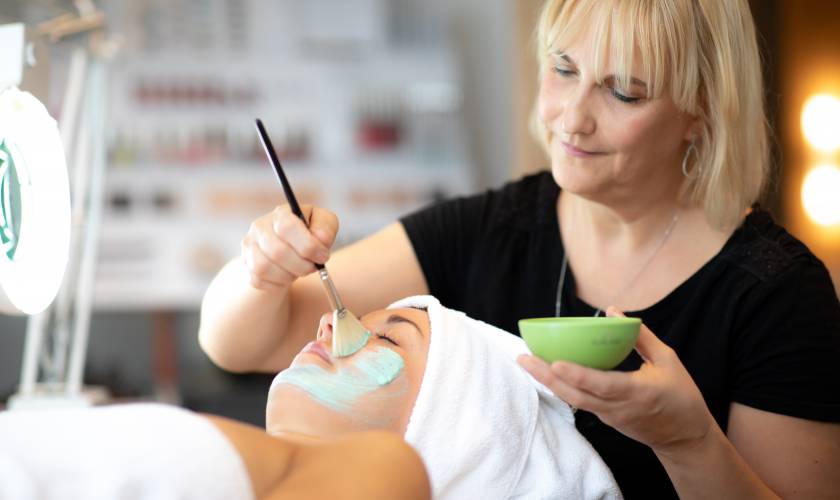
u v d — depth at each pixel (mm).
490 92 5383
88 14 1894
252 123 4871
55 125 1209
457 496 1154
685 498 1207
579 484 1221
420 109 5008
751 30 1372
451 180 4992
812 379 1321
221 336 1446
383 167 4953
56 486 716
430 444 1140
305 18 4941
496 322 1569
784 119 3543
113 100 4715
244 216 4812
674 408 1065
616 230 1505
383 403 1147
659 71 1270
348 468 833
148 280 4711
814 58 3562
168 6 4777
